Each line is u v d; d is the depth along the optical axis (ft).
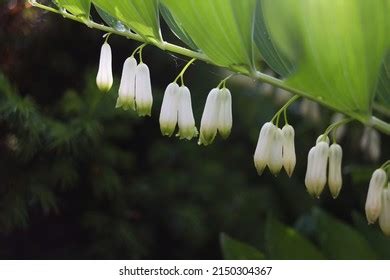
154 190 2.41
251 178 2.77
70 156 2.06
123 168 2.37
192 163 2.56
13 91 1.94
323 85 1.35
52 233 2.30
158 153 2.48
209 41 1.35
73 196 2.25
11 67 2.03
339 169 1.38
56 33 2.20
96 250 2.23
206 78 2.63
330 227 1.92
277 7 1.30
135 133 2.55
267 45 1.41
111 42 2.40
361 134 2.54
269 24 1.32
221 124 1.38
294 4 1.29
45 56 2.18
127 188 2.34
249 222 2.53
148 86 1.40
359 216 1.99
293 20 1.30
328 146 1.38
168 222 2.39
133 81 1.41
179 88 1.40
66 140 1.95
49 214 2.27
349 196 2.76
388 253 1.93
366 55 1.31
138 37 1.42
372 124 1.38
